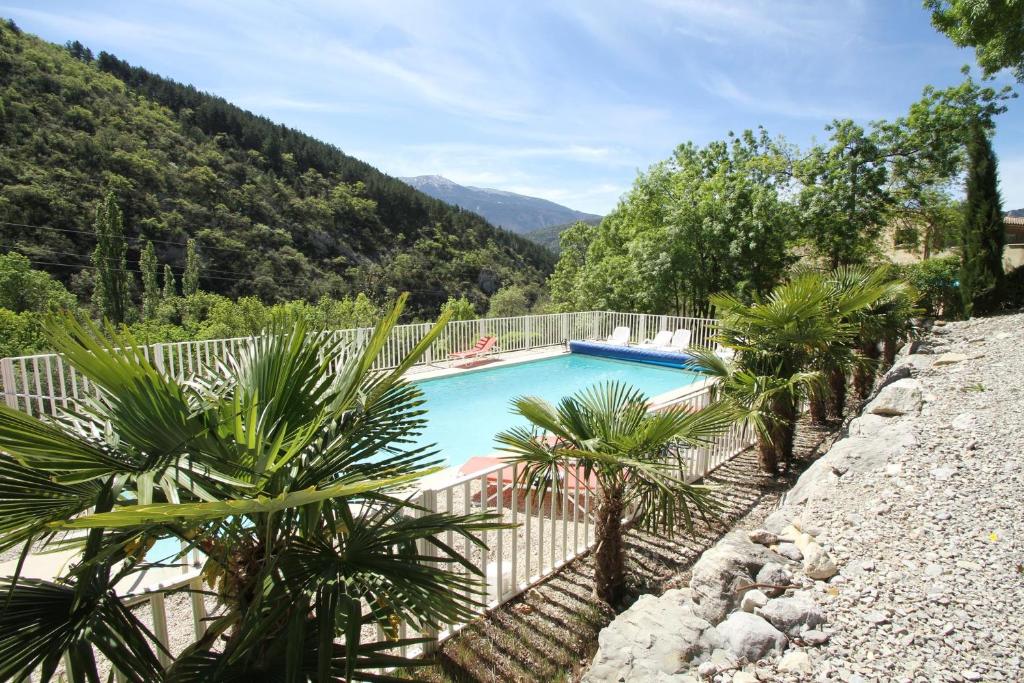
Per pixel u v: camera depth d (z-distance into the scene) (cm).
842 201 1478
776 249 1455
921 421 494
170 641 278
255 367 205
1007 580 270
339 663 175
